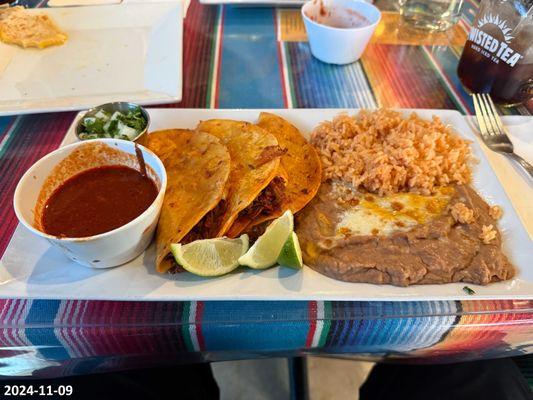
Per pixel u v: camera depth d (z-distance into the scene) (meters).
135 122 0.33
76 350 0.24
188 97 0.42
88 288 0.23
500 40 0.36
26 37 0.46
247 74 0.45
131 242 0.23
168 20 0.48
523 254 0.25
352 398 0.48
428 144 0.32
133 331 0.23
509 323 0.24
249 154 0.30
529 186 0.31
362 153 0.31
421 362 0.32
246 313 0.24
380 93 0.43
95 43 0.47
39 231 0.22
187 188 0.28
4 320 0.23
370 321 0.24
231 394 0.47
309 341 0.25
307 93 0.43
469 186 0.30
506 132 0.36
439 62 0.48
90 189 0.26
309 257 0.25
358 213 0.28
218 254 0.24
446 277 0.24
